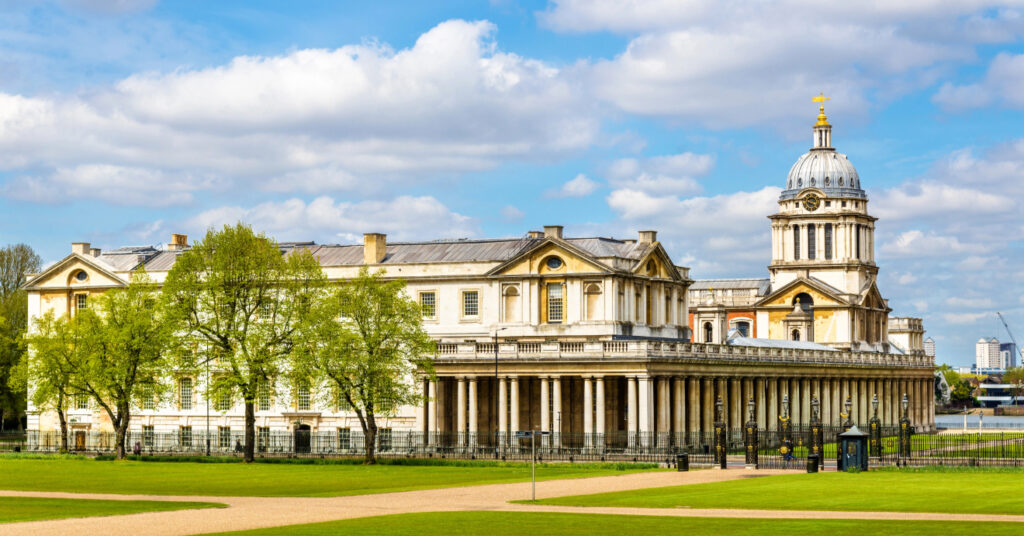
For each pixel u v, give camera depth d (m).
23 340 144.88
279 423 155.12
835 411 184.12
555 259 150.88
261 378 128.75
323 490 89.00
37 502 79.06
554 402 141.62
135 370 134.50
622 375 137.88
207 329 132.38
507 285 152.75
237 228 133.50
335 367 126.25
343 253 165.38
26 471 110.62
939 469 103.12
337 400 129.50
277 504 77.38
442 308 155.50
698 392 146.62
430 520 66.25
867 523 63.41
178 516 69.88
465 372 145.38
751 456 113.75
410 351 134.38
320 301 132.12
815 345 198.88
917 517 66.19
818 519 65.56
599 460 125.75
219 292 132.25
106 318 139.75
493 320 152.75
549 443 130.12
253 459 127.12
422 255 160.12
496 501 78.31
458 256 158.00
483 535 59.59
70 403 145.38
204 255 135.75
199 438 156.62
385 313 130.00
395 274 157.25
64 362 139.12
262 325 131.38
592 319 148.88
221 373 136.25
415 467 117.12
